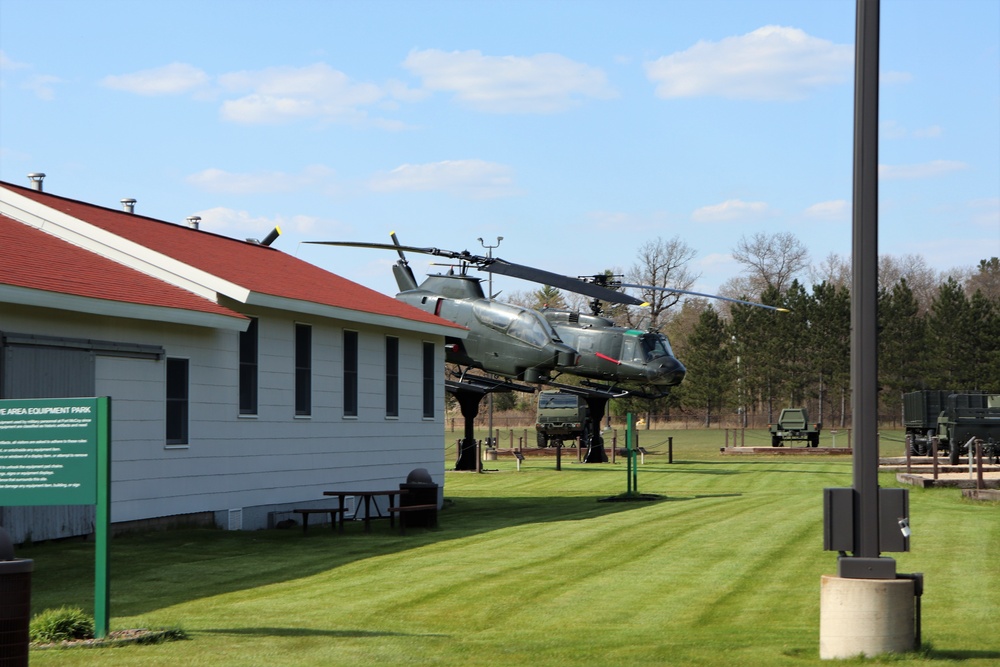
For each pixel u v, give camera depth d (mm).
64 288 15211
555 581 13273
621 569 14164
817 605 11469
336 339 22266
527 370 35312
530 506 24984
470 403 38844
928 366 88625
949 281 88688
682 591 12461
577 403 52594
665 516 20953
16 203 19609
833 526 8750
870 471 8703
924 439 38906
